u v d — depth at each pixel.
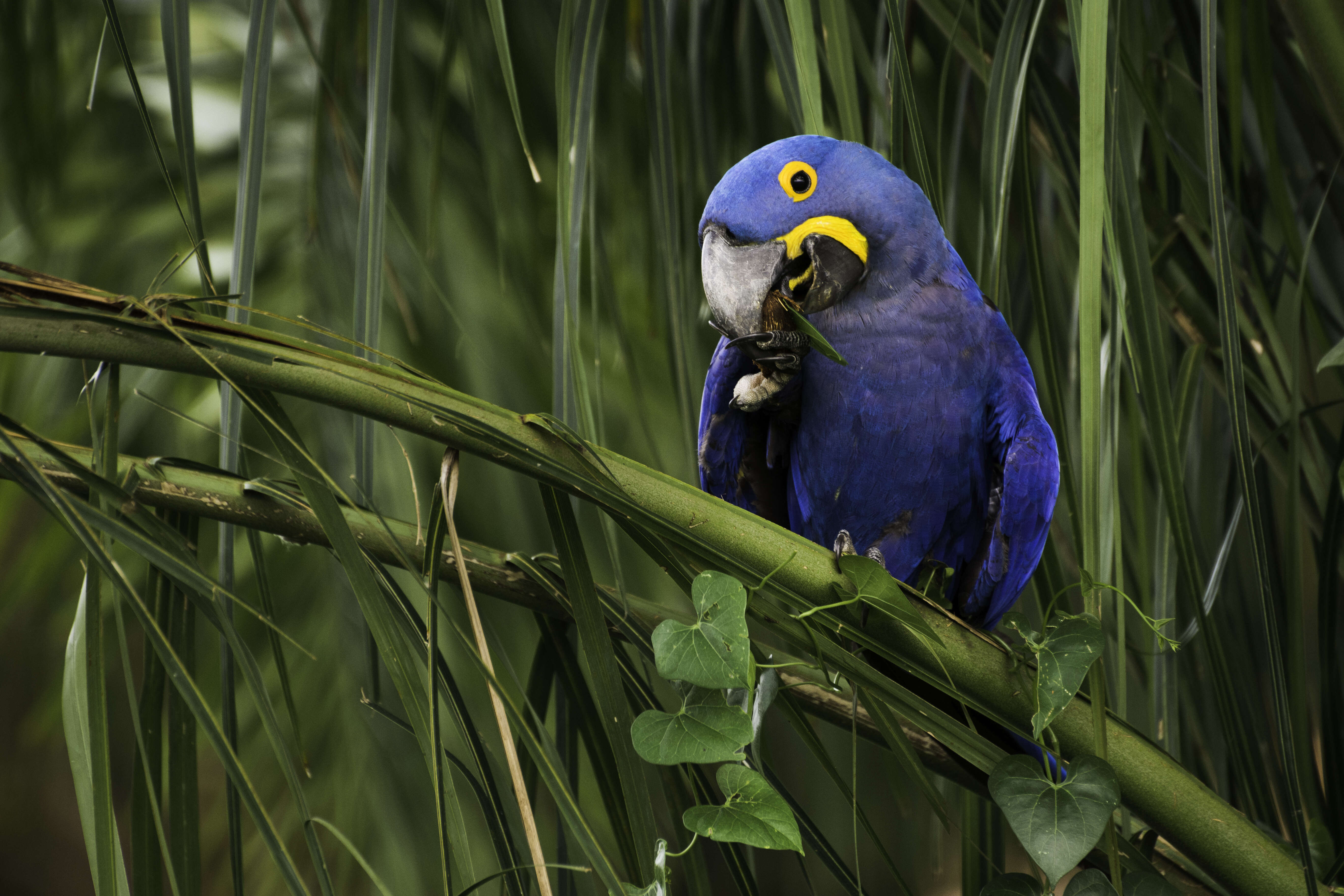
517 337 9.71
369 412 8.81
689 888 8.91
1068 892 8.86
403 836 9.73
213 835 9.91
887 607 8.84
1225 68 9.23
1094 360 8.84
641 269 9.62
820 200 9.12
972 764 9.02
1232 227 9.19
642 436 9.83
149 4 9.82
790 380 9.10
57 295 8.78
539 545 9.80
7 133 9.44
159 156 8.87
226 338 8.80
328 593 9.73
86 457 8.88
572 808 8.79
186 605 8.91
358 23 9.21
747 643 8.80
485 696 9.75
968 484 9.17
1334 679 9.09
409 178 9.59
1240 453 8.81
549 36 9.38
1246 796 9.05
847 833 11.62
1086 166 8.84
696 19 9.23
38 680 10.53
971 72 9.21
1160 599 9.12
